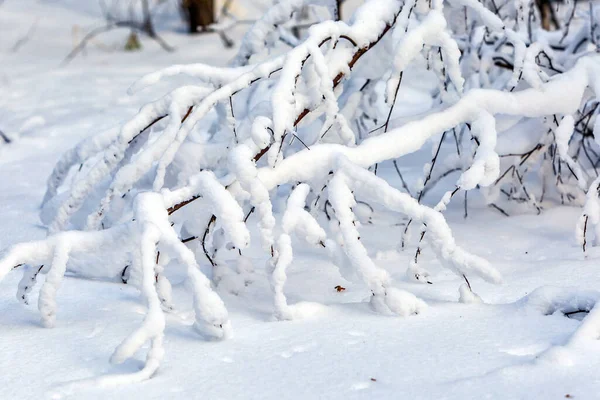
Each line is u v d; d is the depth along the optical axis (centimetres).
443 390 199
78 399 202
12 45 1316
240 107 415
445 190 449
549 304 252
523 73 319
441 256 257
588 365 207
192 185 260
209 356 226
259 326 251
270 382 208
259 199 257
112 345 237
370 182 260
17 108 821
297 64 286
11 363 224
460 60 433
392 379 206
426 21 294
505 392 196
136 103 824
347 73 316
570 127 325
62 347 236
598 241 331
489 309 256
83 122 731
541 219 390
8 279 311
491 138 286
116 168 348
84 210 360
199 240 306
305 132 376
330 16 389
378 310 258
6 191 504
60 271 251
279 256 254
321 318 255
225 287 294
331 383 205
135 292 293
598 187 318
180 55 1234
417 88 783
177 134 298
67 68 1121
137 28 1347
